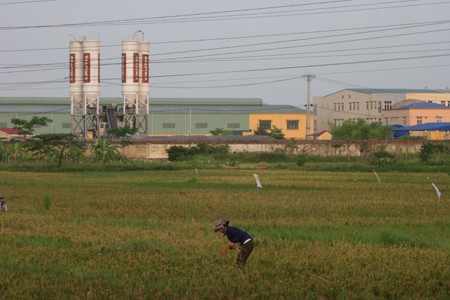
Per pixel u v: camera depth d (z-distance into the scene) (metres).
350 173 146.50
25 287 37.59
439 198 86.94
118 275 41.00
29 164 175.12
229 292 37.56
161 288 38.16
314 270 42.53
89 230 58.94
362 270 41.72
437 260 44.44
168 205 80.62
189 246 50.12
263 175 139.25
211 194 95.00
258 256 45.84
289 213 73.06
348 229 60.12
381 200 86.38
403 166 159.50
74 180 125.44
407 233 57.44
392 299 36.94
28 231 58.59
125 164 169.50
